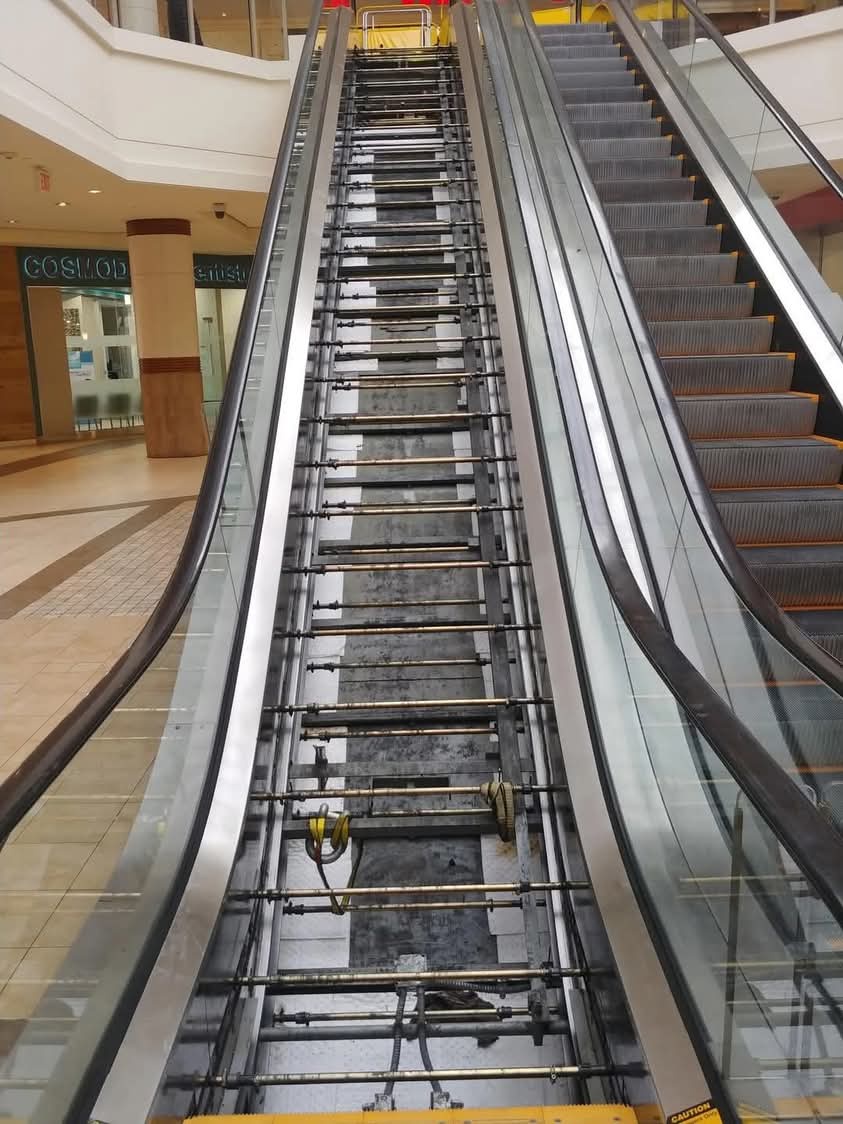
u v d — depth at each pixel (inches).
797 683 117.3
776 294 236.5
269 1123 95.5
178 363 583.8
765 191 250.1
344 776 159.6
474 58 379.9
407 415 231.8
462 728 166.7
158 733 114.9
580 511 154.9
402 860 151.5
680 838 106.4
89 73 384.8
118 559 332.8
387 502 214.5
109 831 97.0
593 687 148.0
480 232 296.0
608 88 351.9
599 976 118.0
